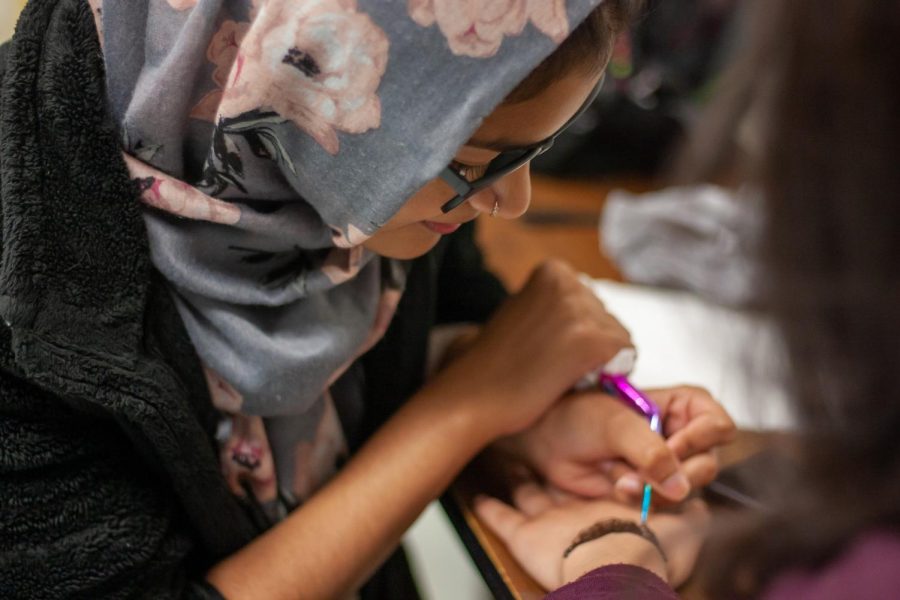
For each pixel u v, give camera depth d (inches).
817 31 10.1
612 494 24.2
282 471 25.7
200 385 22.5
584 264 44.7
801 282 10.7
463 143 17.1
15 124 18.8
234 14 18.5
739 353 12.1
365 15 16.5
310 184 19.5
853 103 10.1
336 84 17.3
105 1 19.0
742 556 12.5
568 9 16.2
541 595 21.1
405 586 32.3
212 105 19.8
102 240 19.7
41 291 18.7
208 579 23.0
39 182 18.8
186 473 21.7
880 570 11.1
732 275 13.4
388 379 28.1
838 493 11.4
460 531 24.0
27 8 19.5
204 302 22.1
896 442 11.1
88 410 20.7
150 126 19.5
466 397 25.6
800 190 10.6
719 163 11.5
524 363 26.2
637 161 56.0
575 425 24.9
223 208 20.3
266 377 22.3
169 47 19.1
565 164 55.6
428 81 16.9
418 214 20.0
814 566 11.9
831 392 11.2
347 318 24.0
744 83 11.0
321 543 23.5
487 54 16.5
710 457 23.6
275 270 22.7
